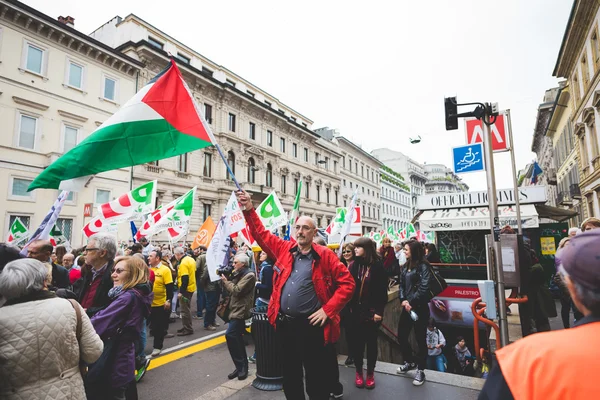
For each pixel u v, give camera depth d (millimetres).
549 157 35719
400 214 71375
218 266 6082
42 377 2047
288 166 37969
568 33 19109
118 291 3109
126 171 22203
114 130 3059
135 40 24234
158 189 23891
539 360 935
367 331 4066
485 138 4500
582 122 19203
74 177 2881
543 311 5387
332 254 2969
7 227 17141
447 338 9234
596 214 18719
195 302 11750
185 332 7383
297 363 2908
